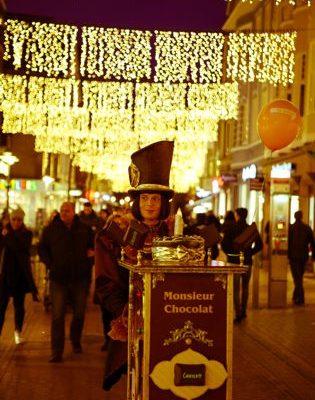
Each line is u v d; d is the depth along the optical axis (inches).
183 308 203.5
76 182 2265.0
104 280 240.2
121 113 1327.5
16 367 394.9
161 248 212.8
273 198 681.6
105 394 337.4
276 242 680.4
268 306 679.1
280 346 467.8
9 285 457.4
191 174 2001.7
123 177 2158.0
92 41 826.8
